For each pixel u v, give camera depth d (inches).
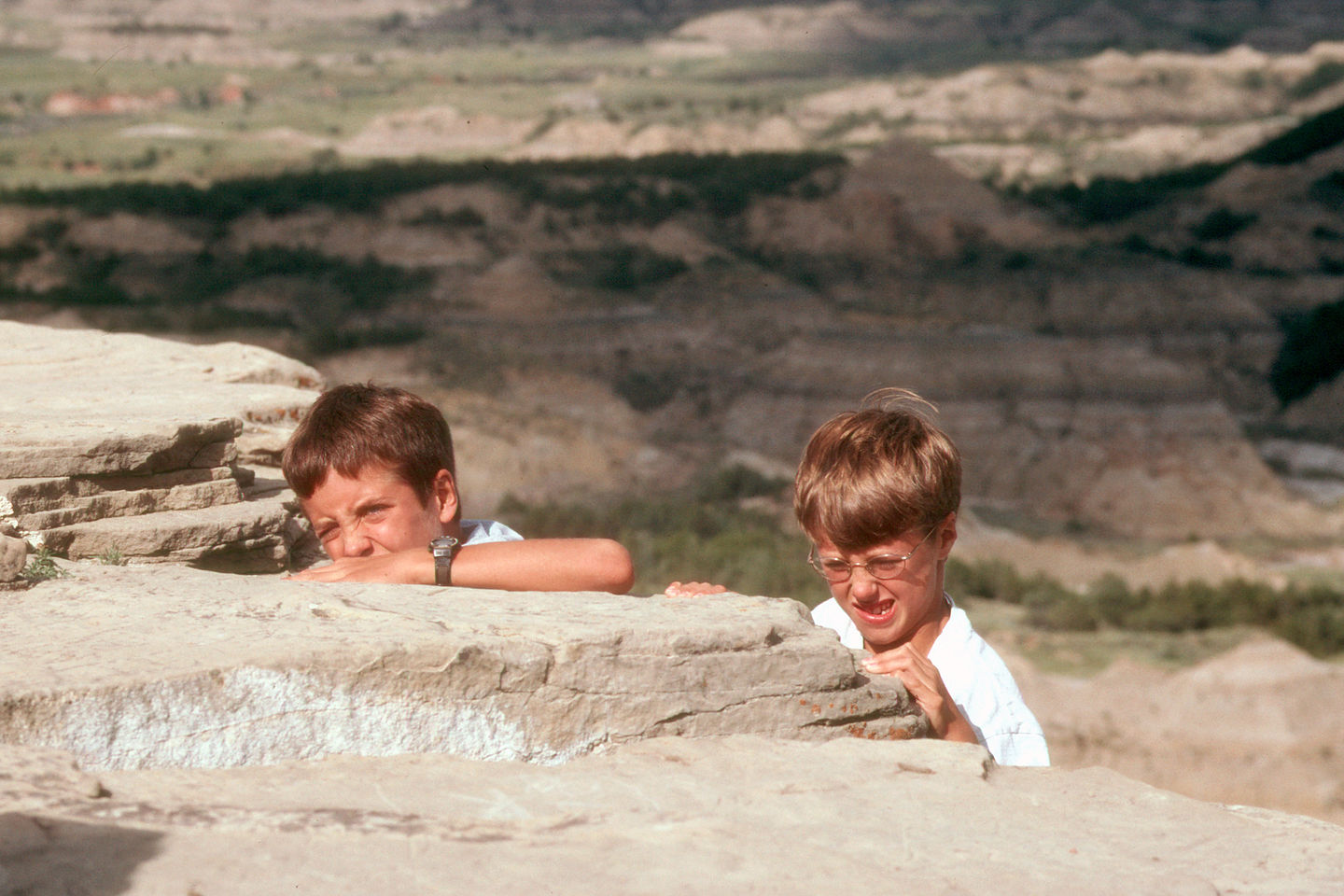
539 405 6171.3
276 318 7253.9
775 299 7509.8
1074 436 6008.9
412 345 6584.6
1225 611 3897.6
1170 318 7598.4
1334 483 6107.3
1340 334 7180.1
